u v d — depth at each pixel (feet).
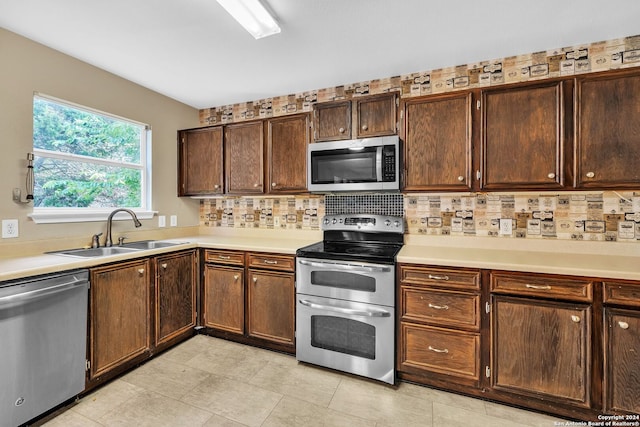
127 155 9.02
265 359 7.61
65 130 7.48
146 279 7.30
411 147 7.27
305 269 7.30
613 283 5.06
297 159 8.54
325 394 6.21
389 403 5.94
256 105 10.38
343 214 8.78
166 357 7.66
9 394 4.89
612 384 5.08
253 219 10.45
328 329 7.09
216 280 8.63
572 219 6.88
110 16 5.73
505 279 5.76
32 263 5.63
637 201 6.40
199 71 8.13
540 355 5.53
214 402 5.92
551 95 6.15
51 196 7.26
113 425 5.28
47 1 5.28
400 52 7.13
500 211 7.47
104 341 6.35
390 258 6.48
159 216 9.76
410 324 6.45
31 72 6.61
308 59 7.47
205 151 9.93
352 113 7.91
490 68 7.54
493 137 6.57
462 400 6.05
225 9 5.20
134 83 8.87
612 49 6.57
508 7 5.44
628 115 5.62
